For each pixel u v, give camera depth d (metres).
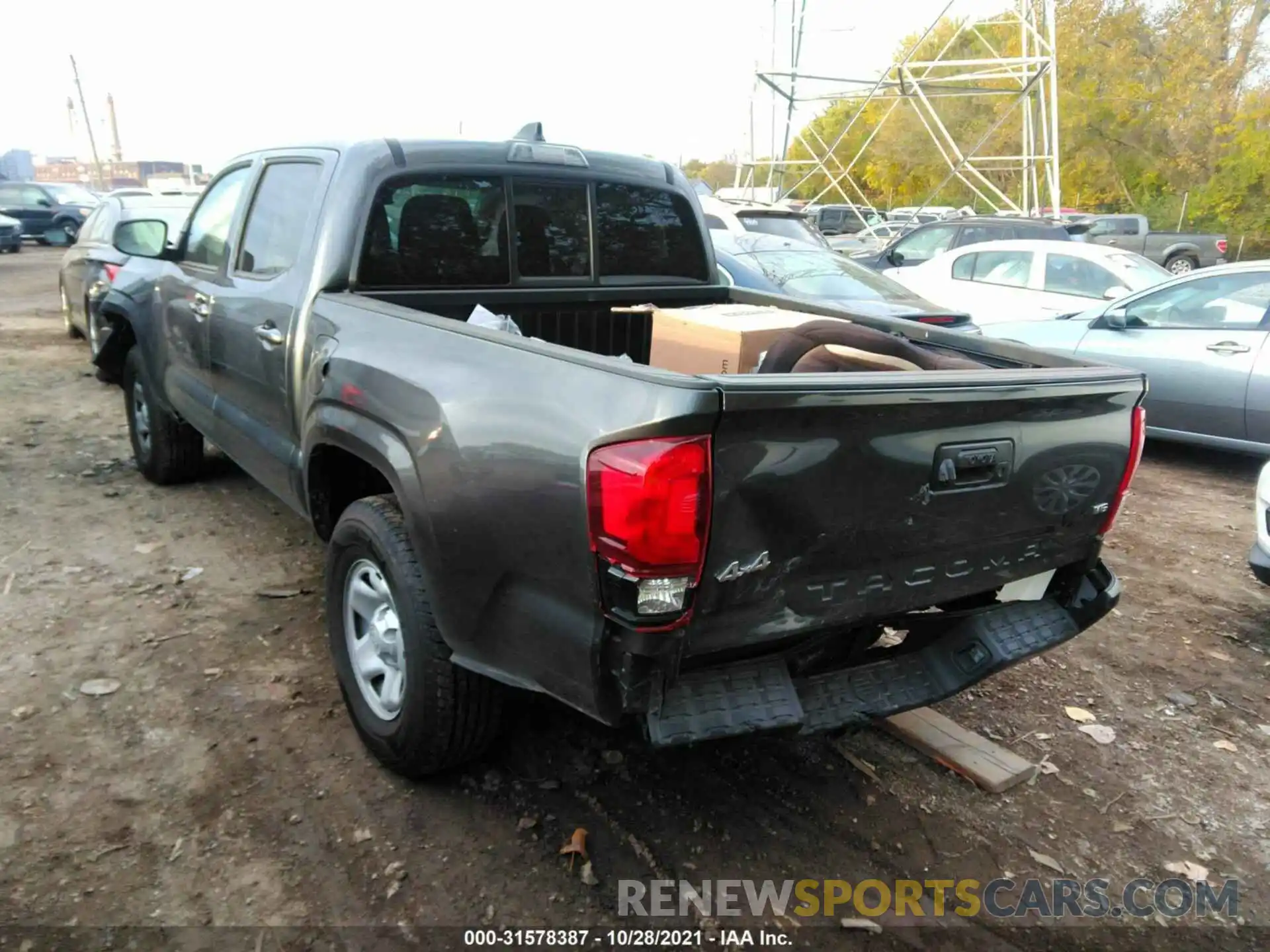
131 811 2.98
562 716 3.61
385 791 3.14
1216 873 3.06
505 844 2.94
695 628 2.36
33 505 5.59
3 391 8.52
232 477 6.25
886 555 2.63
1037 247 11.20
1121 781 3.51
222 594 4.51
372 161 3.75
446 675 2.89
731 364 3.76
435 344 2.95
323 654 3.98
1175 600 5.17
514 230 4.12
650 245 4.62
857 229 25.42
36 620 4.16
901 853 3.05
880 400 2.40
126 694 3.62
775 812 3.19
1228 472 7.84
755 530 2.35
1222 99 33.22
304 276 3.78
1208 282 7.70
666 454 2.17
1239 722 3.96
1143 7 35.53
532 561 2.50
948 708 3.92
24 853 2.78
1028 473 2.85
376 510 3.12
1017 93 18.44
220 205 4.89
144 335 5.53
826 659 2.92
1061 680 4.22
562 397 2.44
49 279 19.03
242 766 3.22
